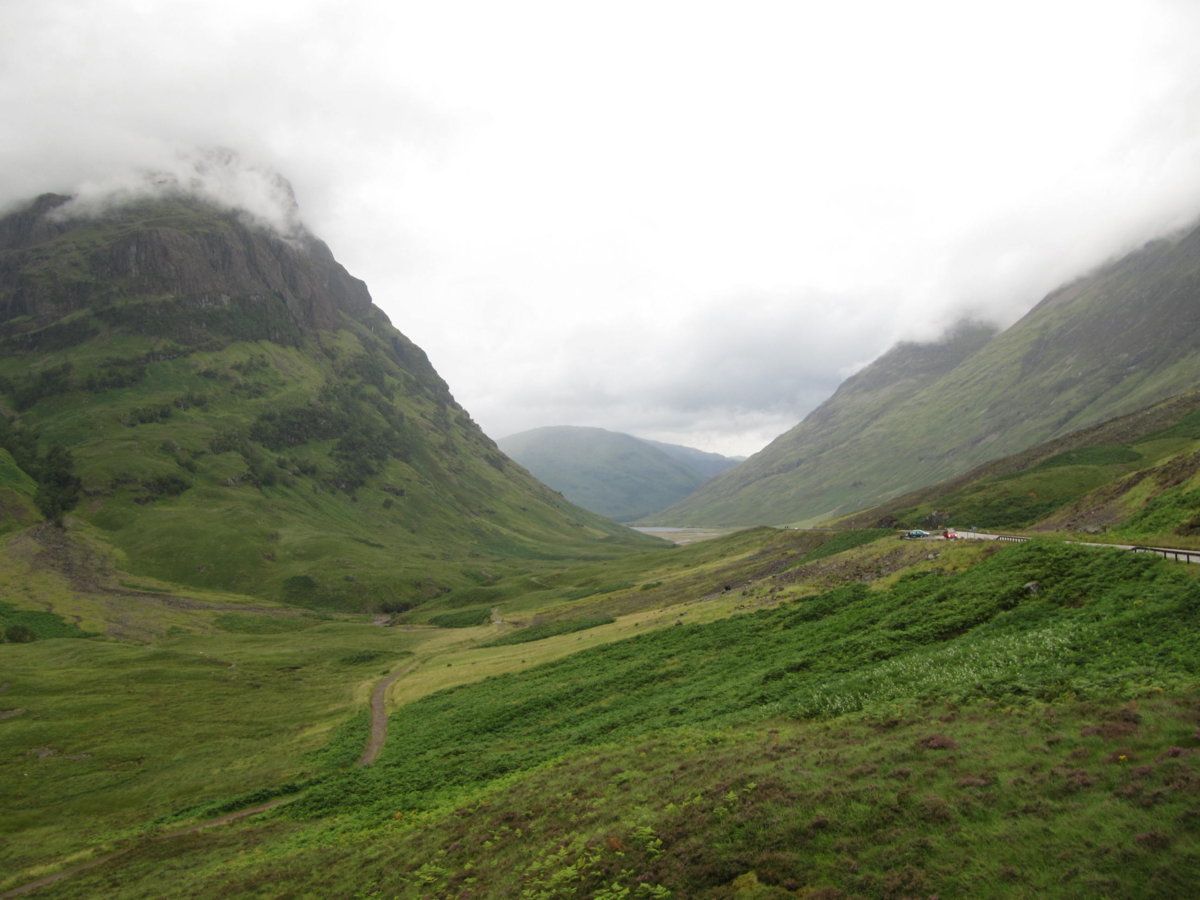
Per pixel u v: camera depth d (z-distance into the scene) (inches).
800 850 833.5
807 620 2491.4
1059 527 3312.0
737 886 799.1
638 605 4675.2
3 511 7790.4
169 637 5629.9
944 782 900.6
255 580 7726.4
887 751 1032.8
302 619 6638.8
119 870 1792.6
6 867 1991.9
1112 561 1704.0
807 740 1219.2
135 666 4367.6
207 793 2474.2
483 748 2154.3
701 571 5462.6
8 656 4527.6
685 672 2342.5
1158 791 761.0
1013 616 1651.1
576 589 6722.4
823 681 1680.6
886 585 2506.2
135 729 3240.7
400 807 1776.6
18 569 6520.7
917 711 1218.0
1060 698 1095.0
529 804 1358.3
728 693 1879.9
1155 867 658.2
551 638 4229.8
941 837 788.6
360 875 1314.0
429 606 7445.9
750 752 1226.0
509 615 6043.3
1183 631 1198.9
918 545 2955.2
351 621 6850.4
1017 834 759.7
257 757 2827.3
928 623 1840.6
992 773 894.4
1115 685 1075.3
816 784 978.7
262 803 2263.8
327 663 4704.7
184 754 2950.3
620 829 1040.2
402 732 2701.8
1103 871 675.4
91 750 2984.7
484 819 1376.7
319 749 2778.1
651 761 1390.3
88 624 5639.8
